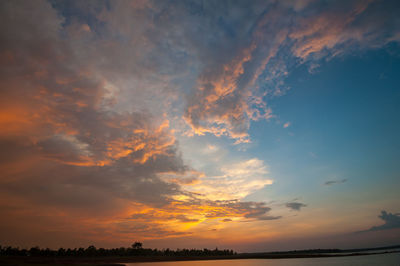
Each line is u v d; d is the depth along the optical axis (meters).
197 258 159.62
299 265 83.56
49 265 58.84
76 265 61.72
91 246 152.12
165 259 143.75
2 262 60.81
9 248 116.31
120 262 111.00
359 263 86.00
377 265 76.75
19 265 55.25
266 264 91.69
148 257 160.00
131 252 168.88
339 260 112.06
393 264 79.12
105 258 136.88
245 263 100.62
